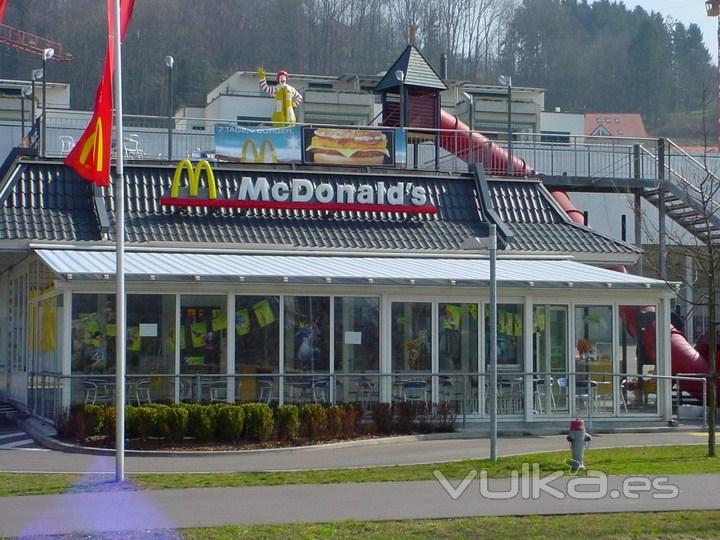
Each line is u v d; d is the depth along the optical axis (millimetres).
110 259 25641
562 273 28000
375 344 26094
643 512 13906
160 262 25719
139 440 21641
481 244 19594
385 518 13320
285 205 29719
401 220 30781
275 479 16688
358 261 28250
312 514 13594
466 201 31875
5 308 34375
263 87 39750
